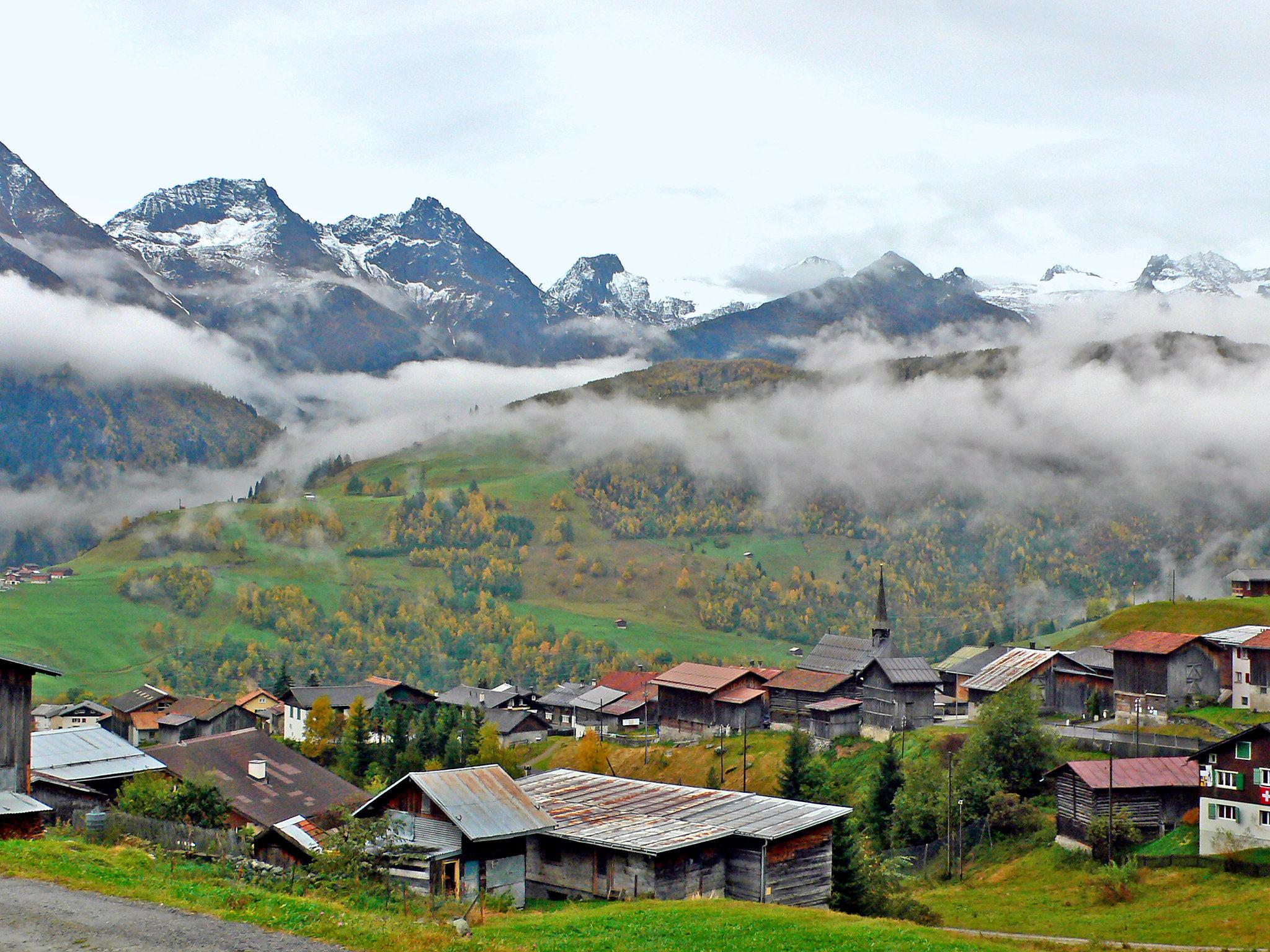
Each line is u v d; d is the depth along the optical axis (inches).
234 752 3565.5
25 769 2300.7
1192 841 2942.9
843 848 2532.0
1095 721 4722.0
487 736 5531.5
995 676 5329.7
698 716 5915.4
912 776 3843.5
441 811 2207.2
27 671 2310.5
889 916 2527.1
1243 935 2284.7
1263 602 6136.8
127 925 1346.0
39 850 1706.4
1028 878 3070.9
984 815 3587.6
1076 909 2701.8
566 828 2316.7
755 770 4972.9
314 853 2215.8
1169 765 3228.3
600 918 1841.8
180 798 2704.2
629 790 2721.5
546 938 1644.9
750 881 2281.0
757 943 1668.3
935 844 3521.2
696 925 1786.4
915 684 5137.8
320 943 1339.8
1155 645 4557.1
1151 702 4500.5
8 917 1347.2
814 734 5231.3
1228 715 4259.4
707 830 2301.9
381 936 1362.0
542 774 2972.4
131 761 3245.6
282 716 7219.5
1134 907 2623.0
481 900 1926.7
